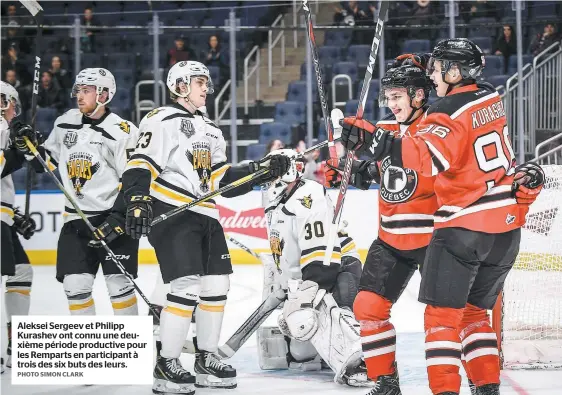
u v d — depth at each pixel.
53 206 20.12
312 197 9.27
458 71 7.15
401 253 7.68
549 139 18.11
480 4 21.30
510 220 7.18
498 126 7.12
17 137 9.48
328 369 10.05
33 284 17.30
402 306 14.93
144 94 22.56
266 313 9.86
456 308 7.10
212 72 22.22
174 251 8.71
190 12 23.52
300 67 22.41
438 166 6.89
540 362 9.79
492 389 7.53
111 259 9.62
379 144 7.07
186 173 8.84
